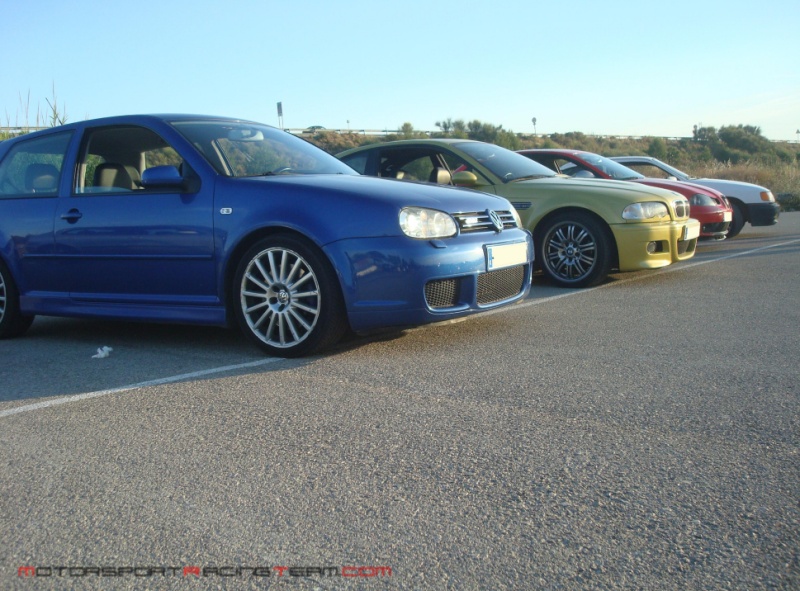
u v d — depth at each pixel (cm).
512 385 333
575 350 396
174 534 208
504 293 434
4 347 475
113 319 458
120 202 448
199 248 419
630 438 264
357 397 323
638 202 625
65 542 207
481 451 257
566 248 642
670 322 466
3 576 191
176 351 436
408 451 259
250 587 182
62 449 276
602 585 176
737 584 174
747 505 212
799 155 4288
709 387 321
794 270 699
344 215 386
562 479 232
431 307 390
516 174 685
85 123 488
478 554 191
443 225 396
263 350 411
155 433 289
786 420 277
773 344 398
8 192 505
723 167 2064
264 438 278
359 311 382
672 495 219
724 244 995
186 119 471
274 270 401
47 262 478
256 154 459
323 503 223
